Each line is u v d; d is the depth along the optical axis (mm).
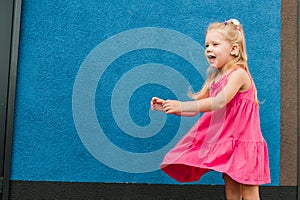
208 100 1972
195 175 2078
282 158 2326
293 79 2363
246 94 2002
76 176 2273
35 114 2283
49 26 2309
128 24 2330
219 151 1960
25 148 2268
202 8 2352
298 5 2363
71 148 2283
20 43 2291
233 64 2020
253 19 2363
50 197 2262
